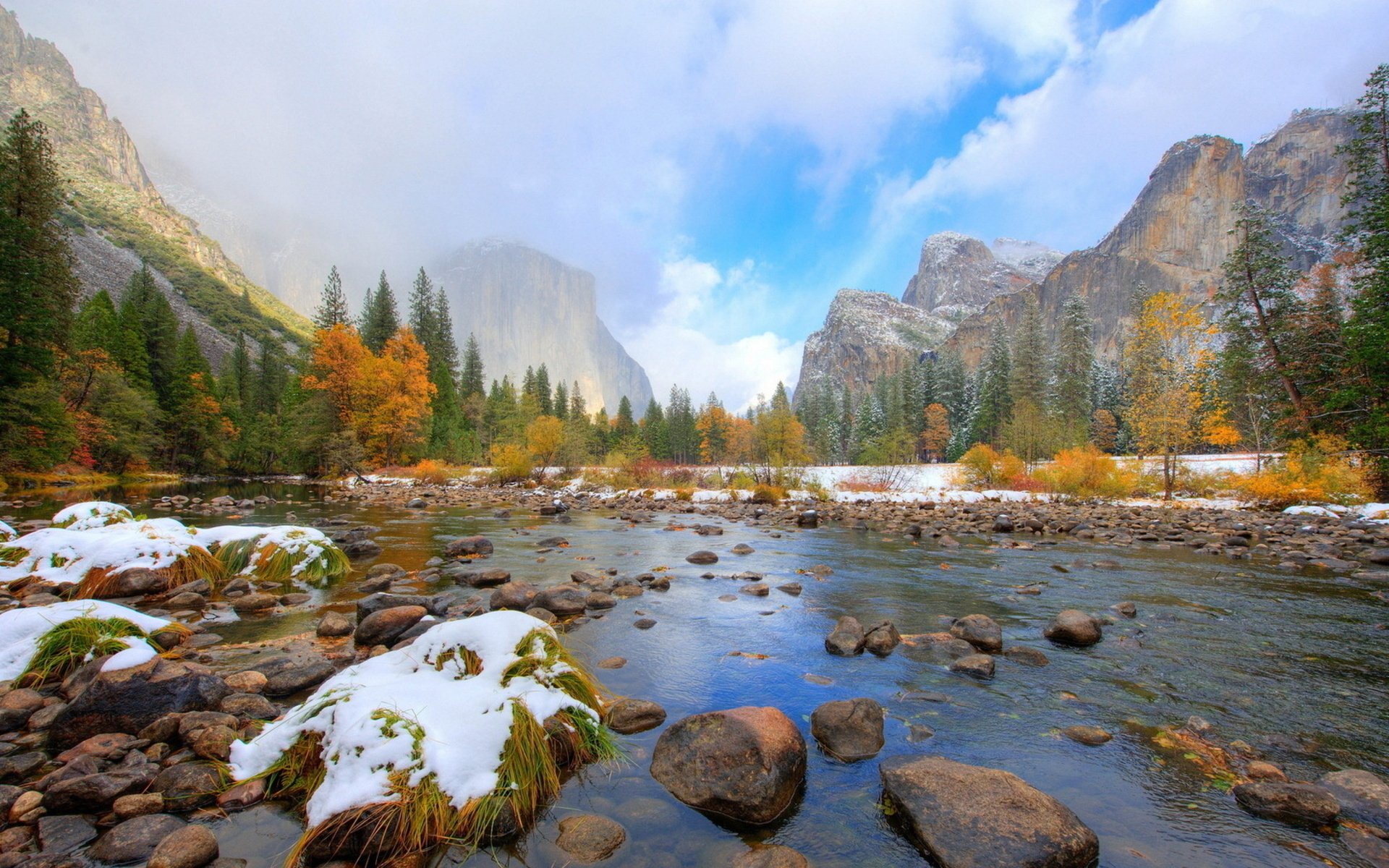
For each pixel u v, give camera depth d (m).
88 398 36.34
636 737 3.44
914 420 72.75
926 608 6.46
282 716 3.43
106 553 6.50
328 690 3.14
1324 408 19.50
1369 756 3.22
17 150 23.89
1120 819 2.63
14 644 3.98
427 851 2.33
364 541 9.77
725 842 2.47
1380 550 9.75
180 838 2.25
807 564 9.15
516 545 10.75
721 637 5.37
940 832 2.41
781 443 44.78
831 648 5.01
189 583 6.62
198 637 5.11
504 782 2.62
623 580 7.54
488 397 71.19
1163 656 4.89
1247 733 3.52
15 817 2.46
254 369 73.19
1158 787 2.91
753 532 13.28
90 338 44.00
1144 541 11.83
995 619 6.05
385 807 2.36
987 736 3.47
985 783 2.63
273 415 58.69
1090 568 8.81
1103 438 58.25
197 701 3.44
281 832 2.46
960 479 28.44
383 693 2.98
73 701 3.19
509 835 2.48
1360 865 2.30
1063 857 2.26
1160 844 2.45
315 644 4.98
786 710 3.82
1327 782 2.89
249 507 17.77
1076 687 4.23
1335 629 5.65
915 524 13.68
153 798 2.56
